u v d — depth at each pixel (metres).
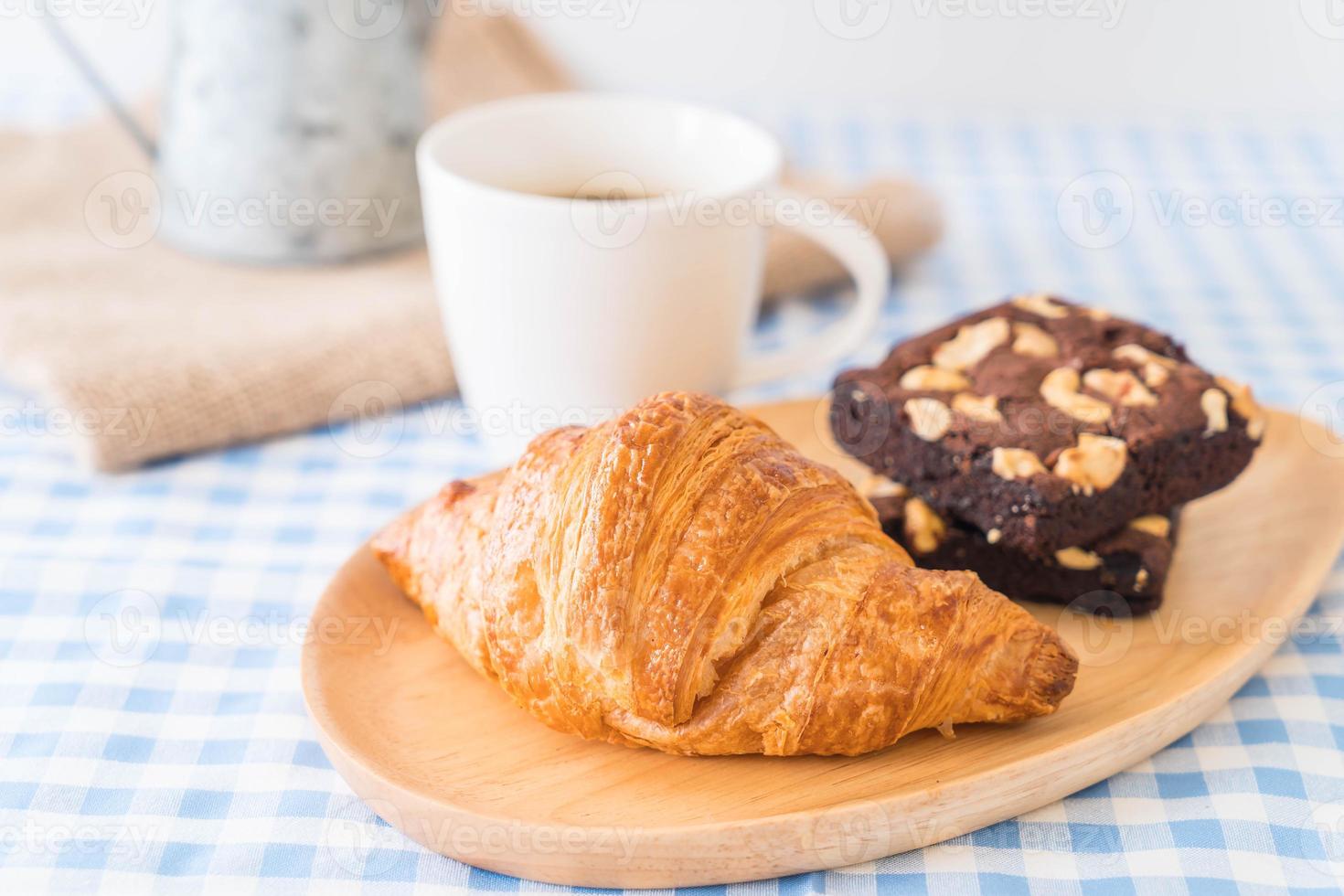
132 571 0.47
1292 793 0.40
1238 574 0.46
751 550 0.40
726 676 0.40
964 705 0.40
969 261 0.64
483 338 0.48
